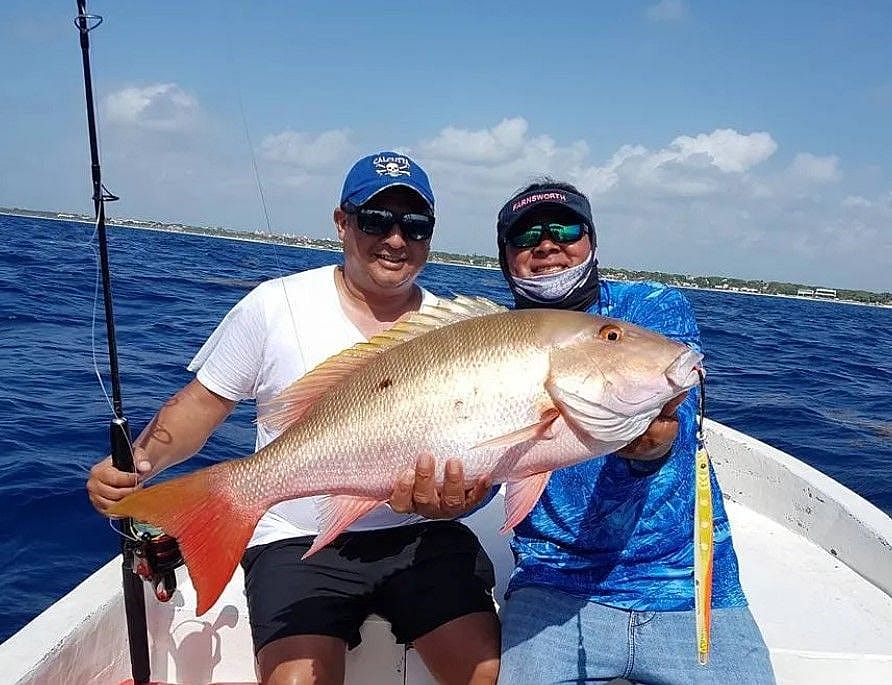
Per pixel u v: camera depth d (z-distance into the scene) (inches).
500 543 150.7
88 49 102.3
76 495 205.0
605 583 105.7
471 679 105.0
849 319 1681.8
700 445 92.9
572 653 102.4
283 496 96.3
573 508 109.3
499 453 93.5
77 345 406.0
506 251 121.9
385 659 114.9
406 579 111.0
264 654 103.0
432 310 103.7
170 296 668.1
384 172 115.4
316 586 108.9
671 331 111.3
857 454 297.6
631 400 92.2
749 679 98.7
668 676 100.2
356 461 95.5
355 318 121.6
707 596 88.4
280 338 119.0
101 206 101.0
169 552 106.0
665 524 106.1
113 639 111.0
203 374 122.0
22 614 153.0
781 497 171.5
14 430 250.8
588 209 116.6
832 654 116.2
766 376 510.6
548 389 93.1
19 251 982.4
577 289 116.6
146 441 115.6
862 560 147.3
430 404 93.6
